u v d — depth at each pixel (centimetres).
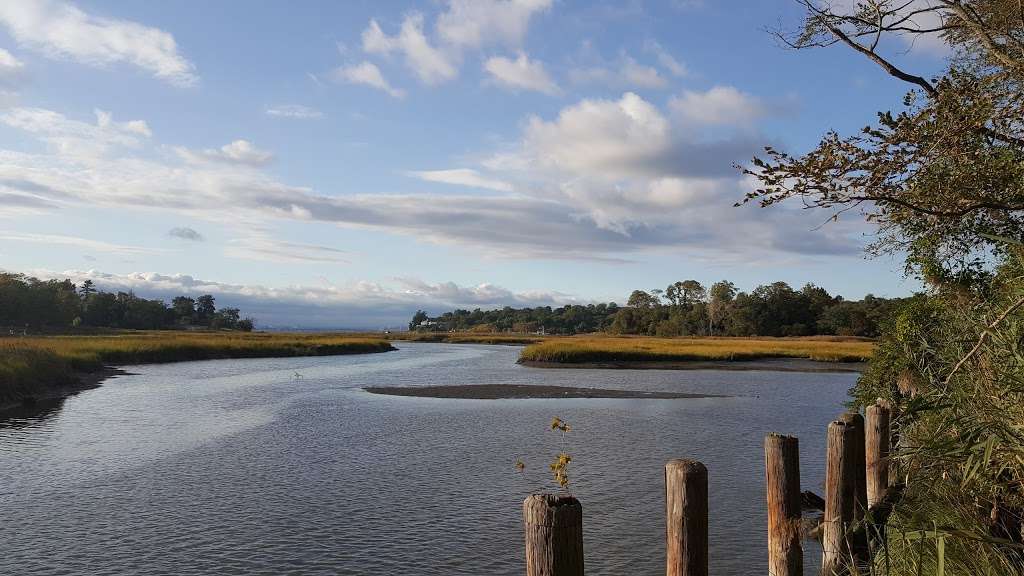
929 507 418
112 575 794
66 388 2977
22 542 909
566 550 241
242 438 1719
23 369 2717
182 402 2528
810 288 12538
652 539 915
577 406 2464
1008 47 537
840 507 507
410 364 5441
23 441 1662
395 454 1505
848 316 10981
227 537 929
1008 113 495
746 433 1812
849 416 560
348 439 1708
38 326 10456
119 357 4959
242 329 17550
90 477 1280
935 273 694
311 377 3928
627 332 14812
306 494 1153
